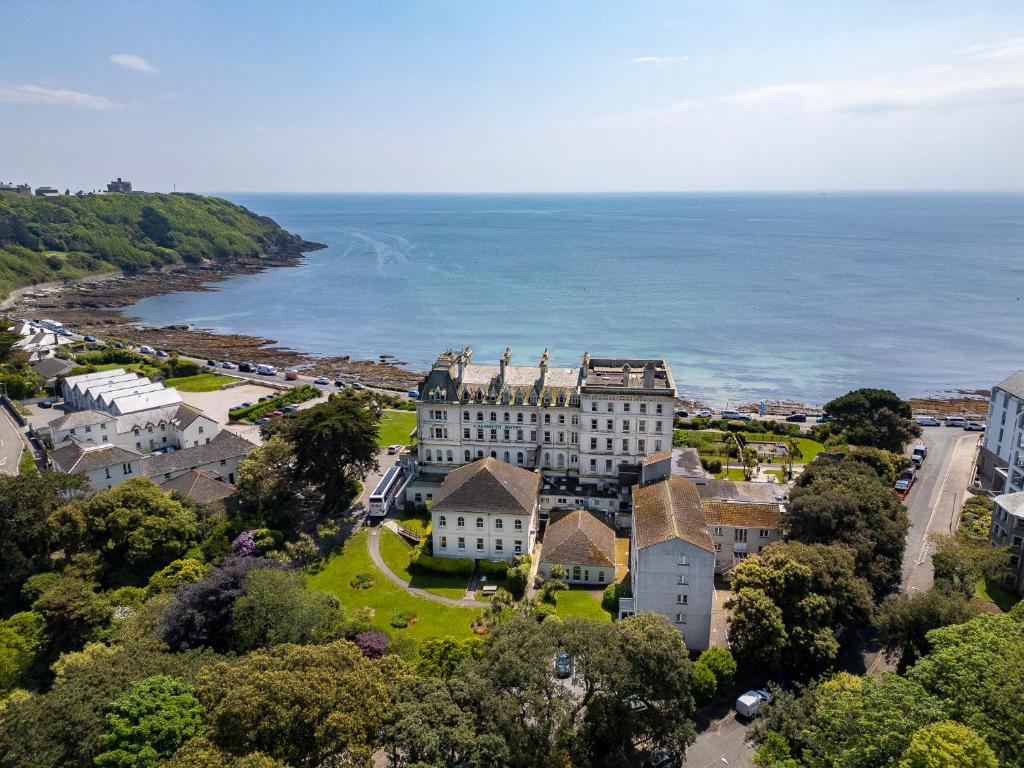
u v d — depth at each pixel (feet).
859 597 304.09
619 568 388.78
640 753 259.19
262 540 399.24
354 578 383.65
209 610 300.61
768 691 289.94
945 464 548.72
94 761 201.36
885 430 559.38
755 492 409.49
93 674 238.27
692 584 311.88
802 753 223.51
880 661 313.12
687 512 342.03
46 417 643.45
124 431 545.85
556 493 454.40
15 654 301.02
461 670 241.76
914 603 284.00
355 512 463.42
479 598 367.04
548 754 230.27
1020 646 220.84
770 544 342.03
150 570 384.27
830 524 344.69
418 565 395.34
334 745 201.46
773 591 297.33
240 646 285.43
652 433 461.37
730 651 301.43
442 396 489.67
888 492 378.53
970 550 356.38
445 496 402.11
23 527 379.35
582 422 467.11
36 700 229.25
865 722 198.80
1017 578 364.38
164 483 464.65
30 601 354.33
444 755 202.08
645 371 455.22
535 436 483.92
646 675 242.78
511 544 396.78
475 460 495.00
